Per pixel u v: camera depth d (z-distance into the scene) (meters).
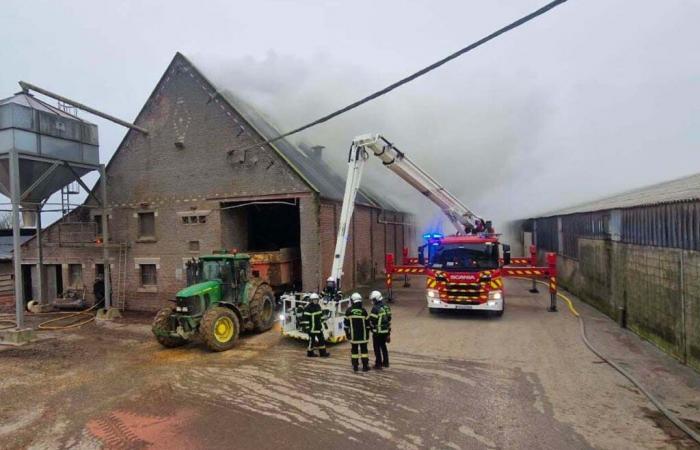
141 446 5.87
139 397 7.72
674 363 8.62
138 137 18.16
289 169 15.79
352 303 8.99
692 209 8.08
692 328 8.15
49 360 10.48
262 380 8.38
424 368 8.78
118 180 18.53
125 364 9.95
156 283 17.83
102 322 15.70
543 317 13.42
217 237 16.80
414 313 14.59
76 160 15.55
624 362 8.76
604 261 13.62
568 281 18.56
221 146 16.78
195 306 10.98
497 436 5.79
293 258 17.64
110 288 18.50
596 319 13.02
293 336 11.27
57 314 17.61
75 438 6.19
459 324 12.71
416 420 6.36
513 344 10.40
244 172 16.42
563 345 10.23
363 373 8.59
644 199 11.75
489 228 16.77
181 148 17.42
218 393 7.76
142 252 18.03
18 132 13.45
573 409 6.59
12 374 9.35
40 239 18.67
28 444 6.05
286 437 5.97
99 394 7.98
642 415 6.34
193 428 6.37
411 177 14.12
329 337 10.88
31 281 20.89
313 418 6.56
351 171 12.11
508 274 14.60
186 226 17.30
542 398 7.05
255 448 5.69
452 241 13.71
